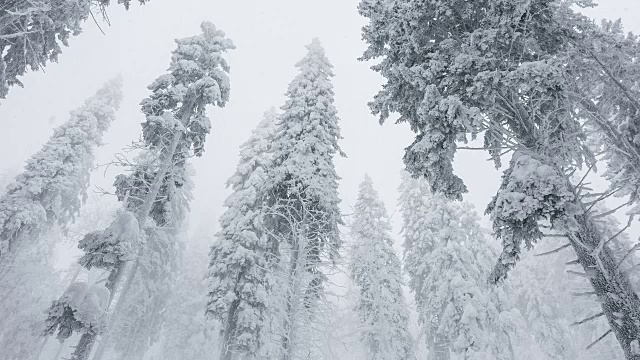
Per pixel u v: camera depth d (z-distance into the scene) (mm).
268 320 16406
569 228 5355
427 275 25016
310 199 15164
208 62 15562
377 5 7738
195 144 15125
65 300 9391
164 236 26312
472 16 7297
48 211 23266
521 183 5793
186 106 14891
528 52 6527
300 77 19875
